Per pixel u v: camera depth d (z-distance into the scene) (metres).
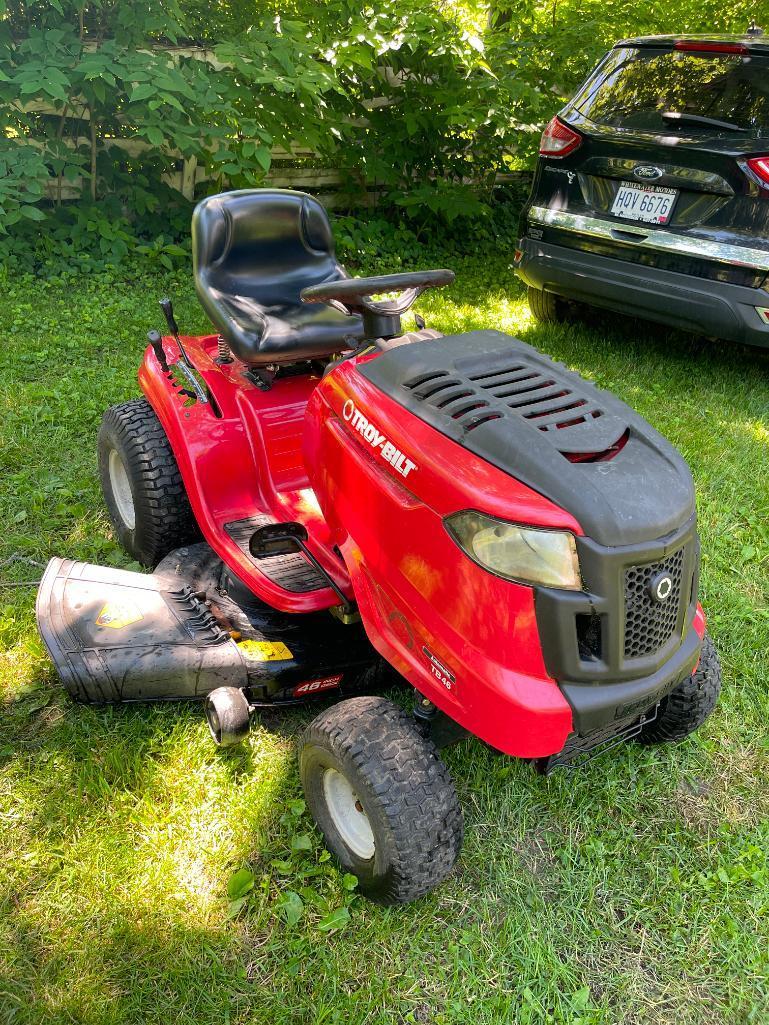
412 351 2.26
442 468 1.94
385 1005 2.05
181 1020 1.98
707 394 5.18
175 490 3.20
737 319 4.73
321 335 3.06
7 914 2.16
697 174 4.68
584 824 2.53
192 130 5.98
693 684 2.54
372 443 2.17
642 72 5.14
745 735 2.89
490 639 1.86
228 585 2.95
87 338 5.26
